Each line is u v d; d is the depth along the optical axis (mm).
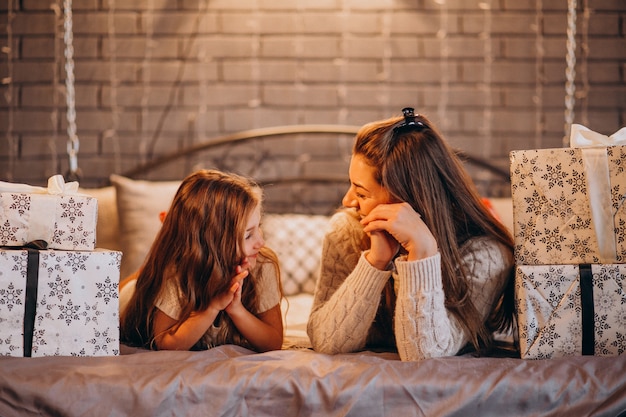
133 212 2502
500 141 2898
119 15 2889
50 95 2889
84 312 1438
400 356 1466
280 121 2910
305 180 2877
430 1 2881
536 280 1439
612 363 1359
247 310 1653
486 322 1668
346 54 2896
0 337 1396
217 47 2900
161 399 1288
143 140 2910
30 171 2891
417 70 2895
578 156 1472
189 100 2908
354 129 2797
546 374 1331
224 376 1328
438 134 1589
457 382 1312
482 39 2885
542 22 2879
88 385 1302
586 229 1462
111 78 2898
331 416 1292
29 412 1295
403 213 1443
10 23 2873
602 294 1428
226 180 1620
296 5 2889
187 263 1570
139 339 1680
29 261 1410
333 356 1438
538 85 2887
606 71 2879
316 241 2523
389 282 1618
